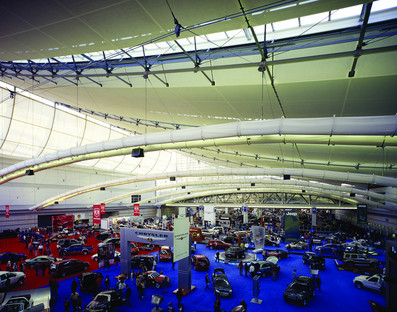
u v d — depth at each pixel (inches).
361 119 434.0
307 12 380.8
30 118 1736.0
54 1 375.2
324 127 462.3
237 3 366.0
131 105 967.6
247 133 553.3
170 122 1165.1
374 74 463.2
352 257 1009.5
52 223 1892.2
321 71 508.1
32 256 1159.0
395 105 574.6
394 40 444.8
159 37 496.4
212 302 659.4
